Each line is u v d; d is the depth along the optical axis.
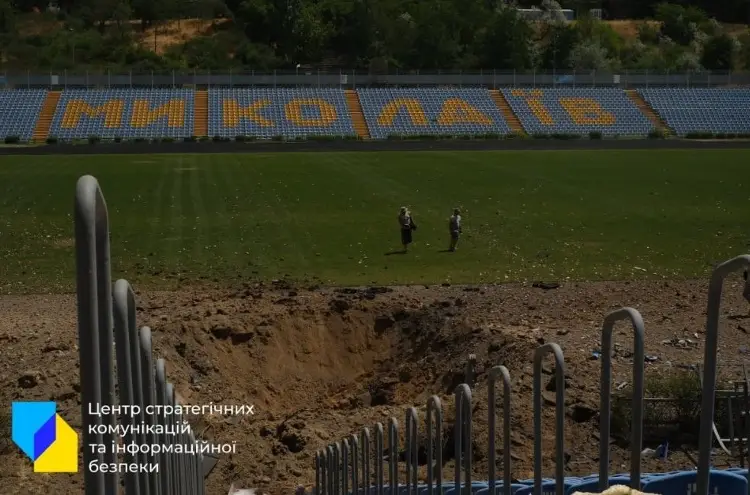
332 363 23.34
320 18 127.50
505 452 8.10
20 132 79.81
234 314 24.20
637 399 6.89
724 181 51.00
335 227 38.12
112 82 92.25
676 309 25.31
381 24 121.38
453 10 124.19
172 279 29.61
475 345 21.66
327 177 53.03
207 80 93.81
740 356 20.45
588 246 34.50
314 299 25.97
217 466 17.00
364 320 24.50
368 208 42.50
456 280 29.36
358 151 68.88
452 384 20.78
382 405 20.78
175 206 43.06
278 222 39.12
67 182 50.56
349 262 32.00
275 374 22.59
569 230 37.41
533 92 91.88
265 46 123.50
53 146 73.50
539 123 86.25
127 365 5.87
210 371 21.45
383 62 104.81
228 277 29.84
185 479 10.27
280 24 123.62
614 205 43.22
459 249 34.00
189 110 85.44
